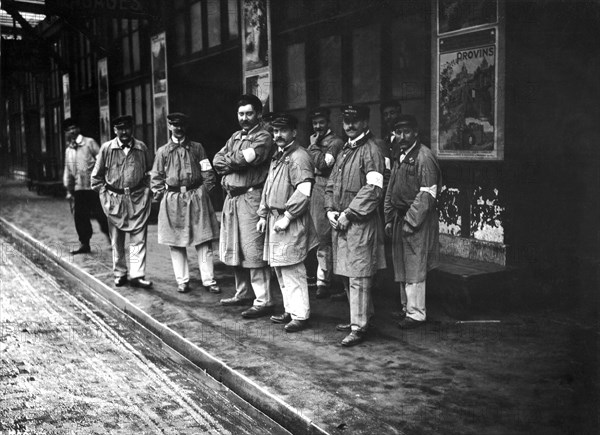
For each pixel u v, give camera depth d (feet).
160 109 44.80
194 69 40.29
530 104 19.81
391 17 24.18
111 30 55.62
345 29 26.73
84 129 64.59
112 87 56.03
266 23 31.58
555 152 20.22
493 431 11.80
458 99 21.20
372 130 25.72
